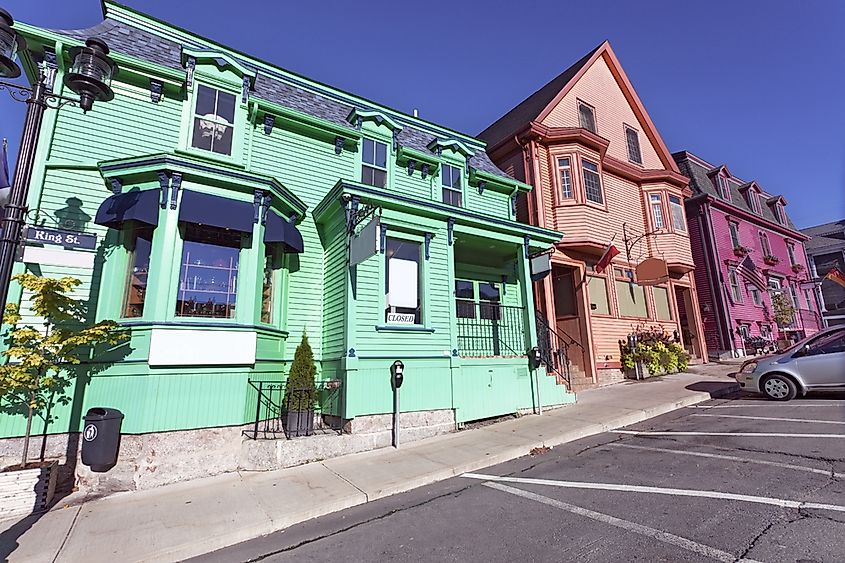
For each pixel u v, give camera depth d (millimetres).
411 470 5695
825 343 8336
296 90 10320
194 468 5980
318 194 9297
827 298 27859
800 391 8289
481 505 4449
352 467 6012
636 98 17109
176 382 6094
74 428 5949
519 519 3982
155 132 7730
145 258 6652
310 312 8516
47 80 6910
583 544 3361
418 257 8445
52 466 5250
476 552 3422
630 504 4051
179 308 6438
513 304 11500
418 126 12250
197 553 3900
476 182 12000
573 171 13336
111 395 5957
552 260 12414
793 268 24000
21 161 4043
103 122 7316
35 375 5695
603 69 16609
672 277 16219
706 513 3691
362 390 7148
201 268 6762
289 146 9195
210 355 6328
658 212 16156
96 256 6746
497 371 8820
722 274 18562
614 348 13367
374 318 7574
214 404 6301
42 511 4898
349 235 7438
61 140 6906
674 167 17406
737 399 9172
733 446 5598
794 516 3482
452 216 8680
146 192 6469
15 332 5316
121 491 5539
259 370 6973
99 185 7043
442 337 8266
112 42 7809
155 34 8875
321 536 4062
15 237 3912
